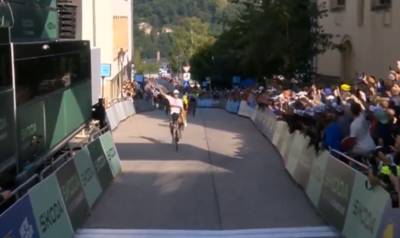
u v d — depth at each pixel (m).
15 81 9.96
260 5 33.44
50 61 12.70
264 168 16.61
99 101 18.89
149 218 11.03
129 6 67.50
